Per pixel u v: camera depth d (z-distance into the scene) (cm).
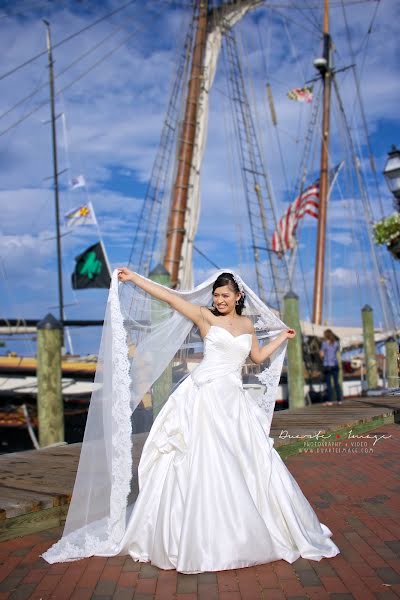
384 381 1508
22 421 1452
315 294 2280
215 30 1892
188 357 446
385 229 901
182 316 421
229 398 369
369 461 652
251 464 355
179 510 339
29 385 1422
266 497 354
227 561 322
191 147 1791
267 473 359
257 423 377
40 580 322
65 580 322
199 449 347
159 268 903
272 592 299
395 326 1623
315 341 1705
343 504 473
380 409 1047
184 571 320
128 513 390
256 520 332
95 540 361
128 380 375
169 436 365
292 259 2228
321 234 2303
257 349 417
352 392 1895
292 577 316
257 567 330
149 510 357
